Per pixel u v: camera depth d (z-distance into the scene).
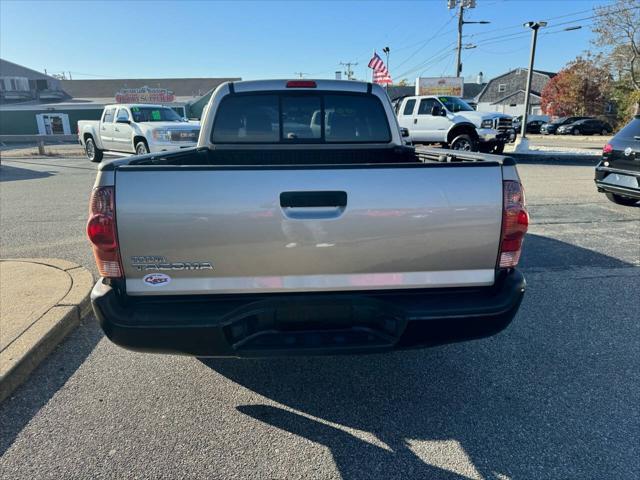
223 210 2.25
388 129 4.51
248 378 3.11
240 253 2.30
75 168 16.16
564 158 16.94
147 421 2.66
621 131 8.01
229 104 4.32
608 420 2.64
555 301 4.27
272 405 2.82
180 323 2.29
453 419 2.68
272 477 2.25
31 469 2.29
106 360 3.32
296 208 2.30
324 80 4.35
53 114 39.59
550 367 3.20
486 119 15.24
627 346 3.46
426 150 3.89
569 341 3.54
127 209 2.23
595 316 3.96
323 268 2.36
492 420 2.66
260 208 2.27
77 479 2.23
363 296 2.41
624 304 4.20
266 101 4.34
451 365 3.24
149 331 2.29
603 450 2.41
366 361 3.31
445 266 2.43
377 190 2.30
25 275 4.58
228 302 2.38
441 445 2.46
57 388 2.97
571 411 2.73
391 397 2.89
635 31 34.97
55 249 5.83
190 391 2.96
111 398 2.88
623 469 2.28
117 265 2.29
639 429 2.56
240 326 2.38
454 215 2.36
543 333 3.67
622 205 8.53
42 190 11.06
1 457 2.37
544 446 2.45
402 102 17.23
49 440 2.50
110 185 2.22
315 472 2.29
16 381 2.94
